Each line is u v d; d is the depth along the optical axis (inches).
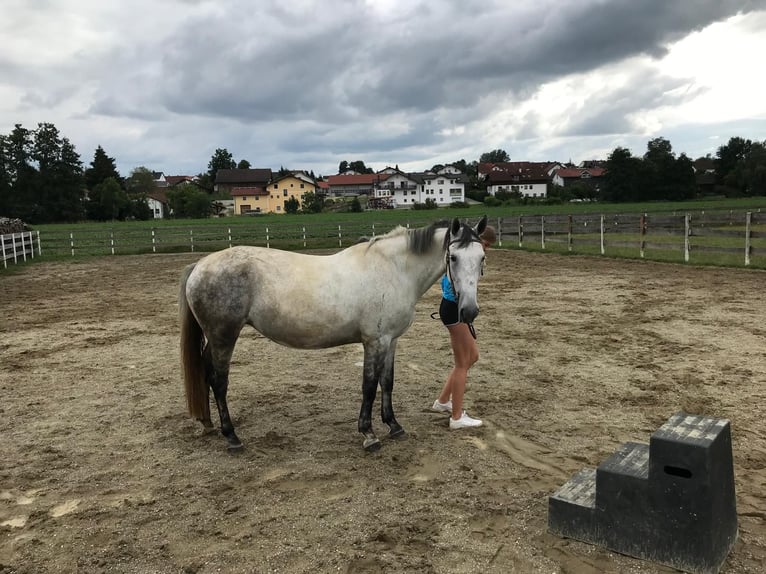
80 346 312.3
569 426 185.9
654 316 354.3
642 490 111.6
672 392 216.4
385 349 170.2
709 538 105.3
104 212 2952.8
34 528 130.2
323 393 225.9
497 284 519.5
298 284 163.2
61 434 187.3
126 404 216.7
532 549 118.3
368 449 168.2
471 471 155.3
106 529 128.8
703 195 3481.8
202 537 125.1
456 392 183.5
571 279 535.2
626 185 3144.7
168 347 309.1
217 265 167.2
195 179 5487.2
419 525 127.6
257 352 295.7
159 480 153.7
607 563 113.0
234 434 172.4
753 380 227.0
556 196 3430.1
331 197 4493.1
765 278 484.7
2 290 540.7
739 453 161.6
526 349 287.9
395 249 168.1
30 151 2765.7
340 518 131.5
